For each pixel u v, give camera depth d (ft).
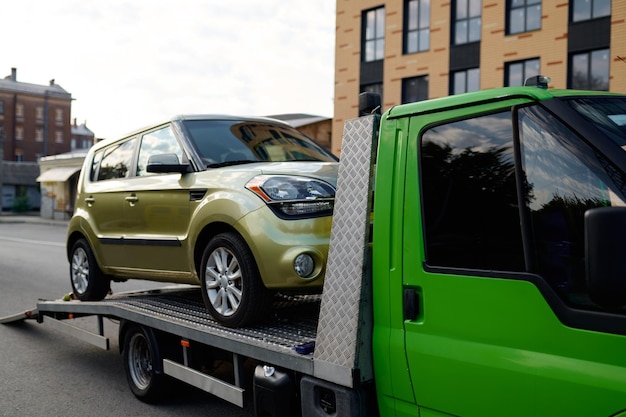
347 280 9.84
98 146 21.39
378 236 9.59
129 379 16.89
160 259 16.71
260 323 13.53
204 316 14.96
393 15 79.00
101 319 18.45
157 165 15.40
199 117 17.62
